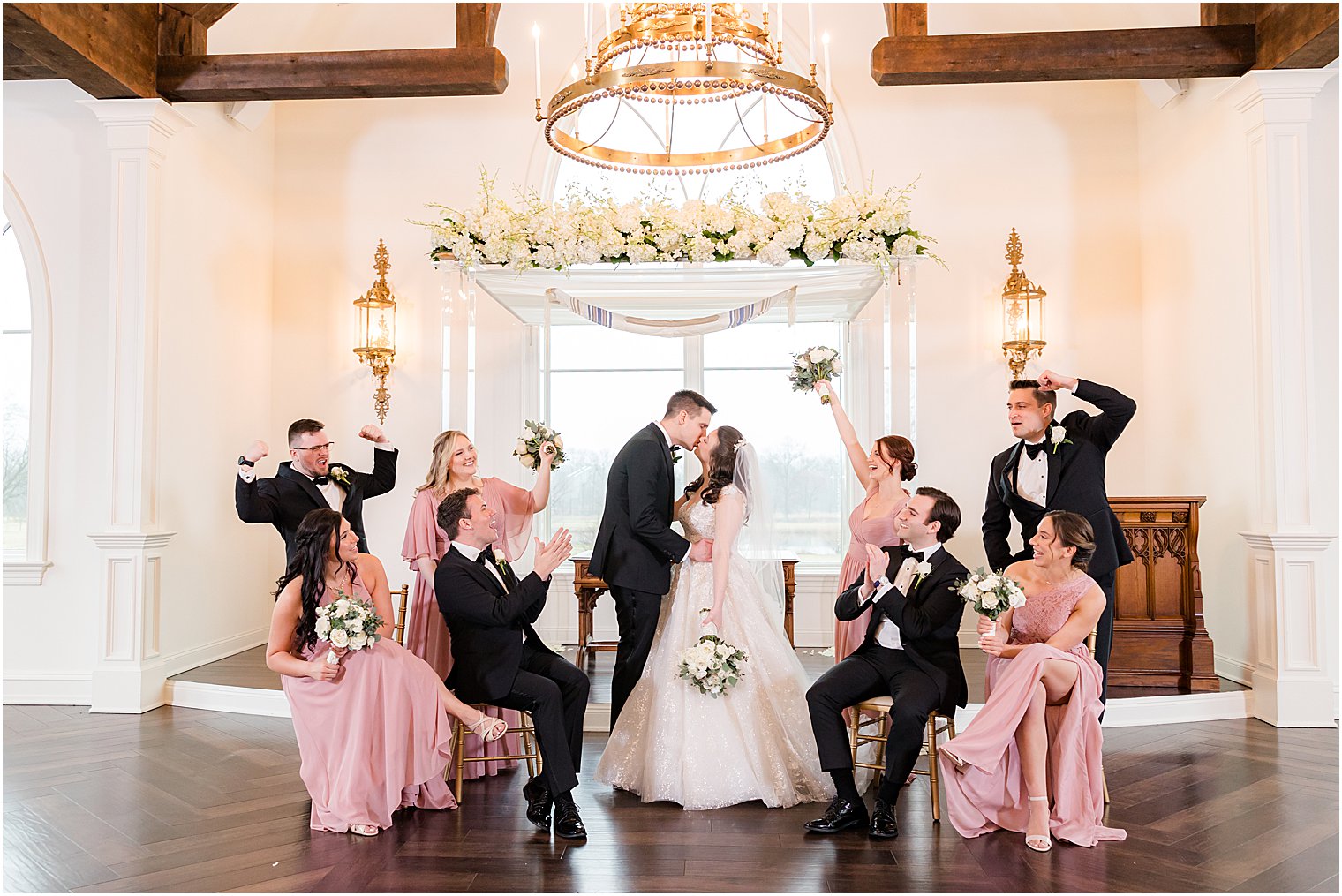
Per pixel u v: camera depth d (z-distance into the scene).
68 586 5.50
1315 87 5.10
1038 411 4.20
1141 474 6.77
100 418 5.52
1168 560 5.37
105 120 5.44
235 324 6.55
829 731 3.44
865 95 7.04
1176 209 6.29
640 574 3.99
